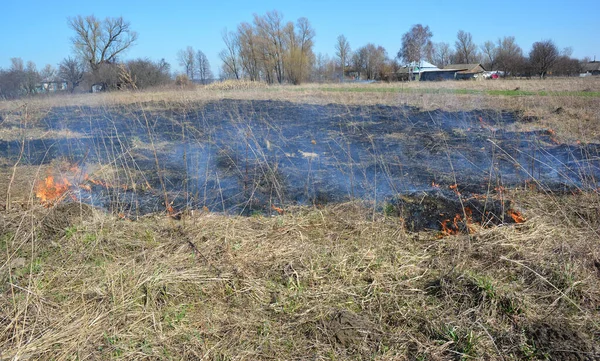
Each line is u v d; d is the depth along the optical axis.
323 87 26.50
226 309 3.08
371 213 4.71
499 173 5.85
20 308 2.96
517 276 3.38
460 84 24.36
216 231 4.24
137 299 3.12
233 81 26.52
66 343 2.69
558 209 4.47
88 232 4.13
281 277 3.44
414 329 2.85
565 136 8.41
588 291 3.11
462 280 3.23
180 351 2.67
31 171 6.81
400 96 16.08
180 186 5.89
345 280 3.38
